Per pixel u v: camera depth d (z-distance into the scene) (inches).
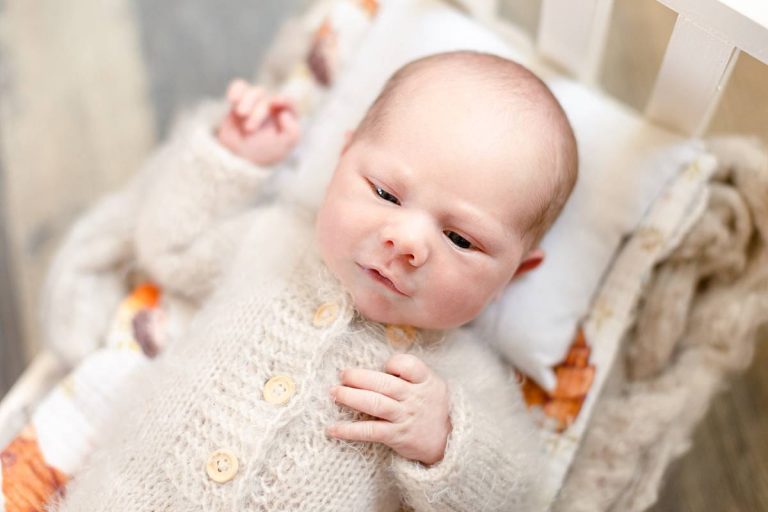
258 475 36.3
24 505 42.4
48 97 68.9
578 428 44.1
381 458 37.9
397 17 48.9
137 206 50.6
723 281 46.9
